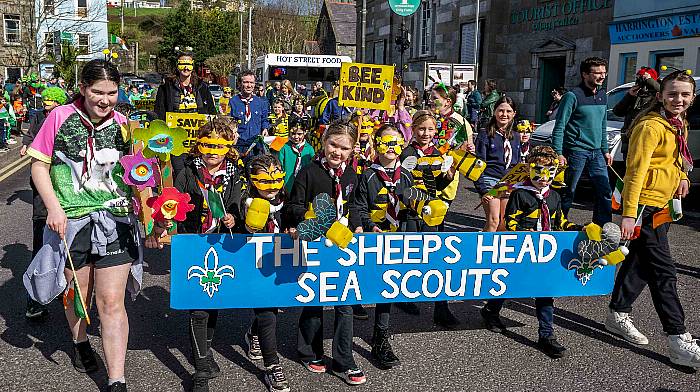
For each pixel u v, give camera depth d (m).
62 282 3.34
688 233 7.69
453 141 6.21
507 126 5.54
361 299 3.82
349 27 51.53
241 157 6.38
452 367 3.97
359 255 3.78
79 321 3.71
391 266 3.85
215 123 3.74
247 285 3.62
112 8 82.12
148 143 3.23
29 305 4.57
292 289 3.69
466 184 11.72
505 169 5.50
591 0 18.11
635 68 16.23
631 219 3.95
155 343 4.27
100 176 3.35
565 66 19.47
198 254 3.53
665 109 4.07
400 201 4.11
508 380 3.80
